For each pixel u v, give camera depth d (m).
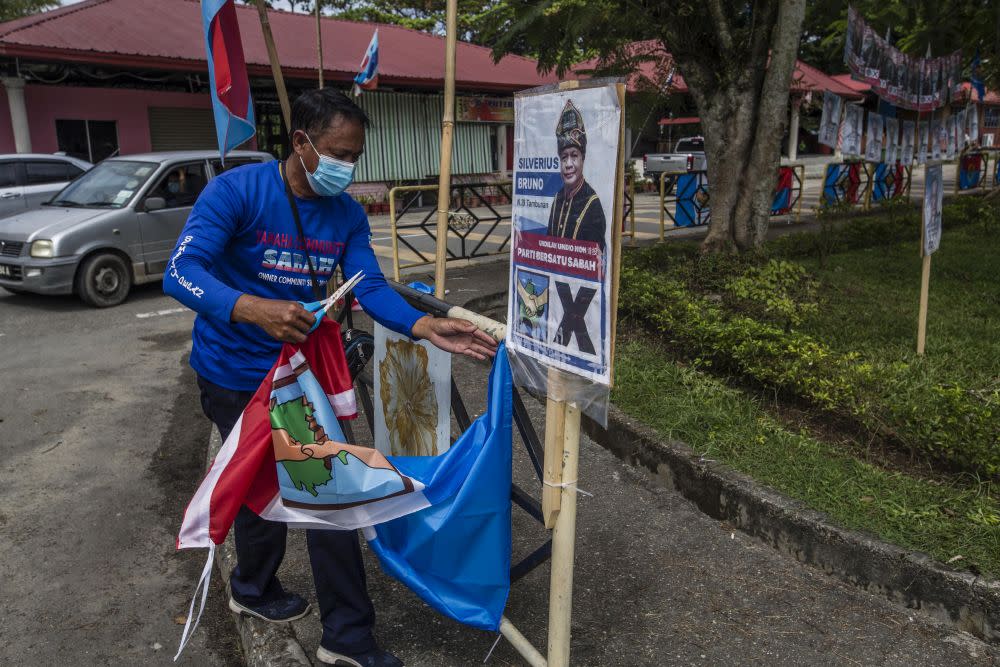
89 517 3.92
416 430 2.85
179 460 4.61
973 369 4.96
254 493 2.28
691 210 13.45
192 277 2.12
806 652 2.63
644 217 15.77
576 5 7.65
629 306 5.99
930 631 2.72
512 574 2.40
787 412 4.33
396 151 18.52
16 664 2.83
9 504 4.04
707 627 2.78
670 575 3.09
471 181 20.23
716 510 3.54
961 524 3.04
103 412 5.34
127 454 4.68
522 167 2.06
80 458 4.61
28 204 11.77
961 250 9.52
